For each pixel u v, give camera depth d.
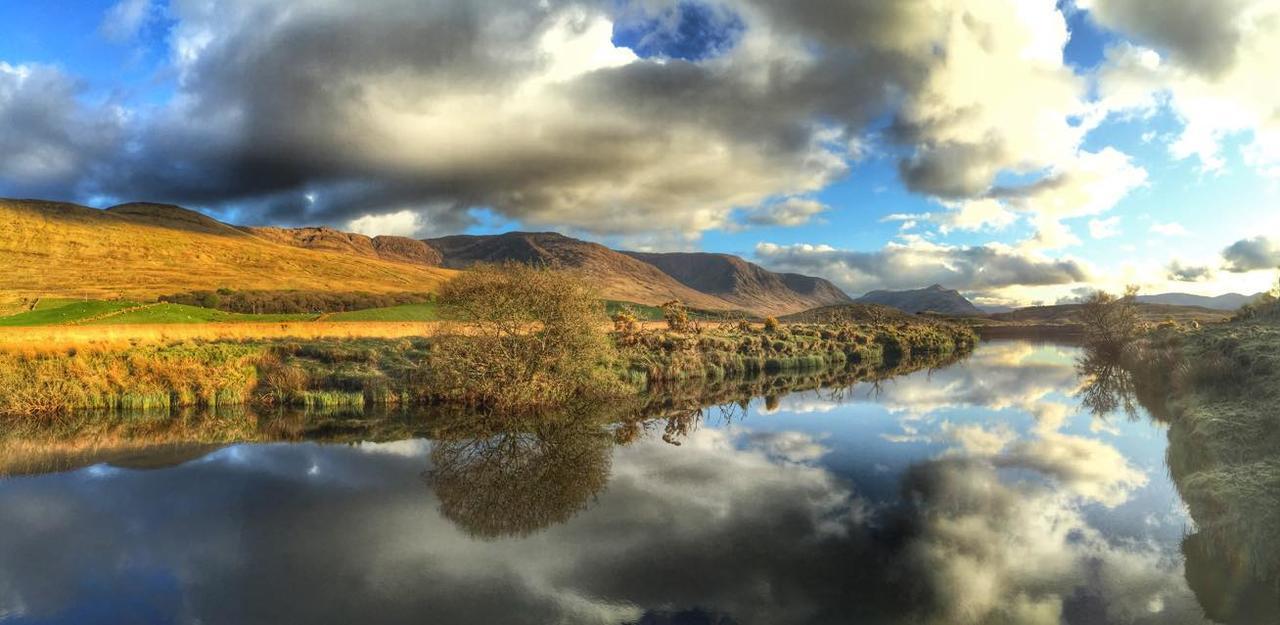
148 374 26.84
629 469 17.06
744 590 9.61
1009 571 10.16
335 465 17.39
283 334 40.47
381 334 42.66
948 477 15.88
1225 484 11.54
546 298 26.80
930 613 8.71
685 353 41.22
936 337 78.44
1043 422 23.67
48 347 28.80
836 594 9.37
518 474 16.50
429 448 19.50
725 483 15.61
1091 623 8.35
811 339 61.00
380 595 9.48
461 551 11.25
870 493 14.64
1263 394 17.22
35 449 19.22
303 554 11.08
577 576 10.15
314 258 165.62
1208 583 9.55
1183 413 19.64
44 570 10.38
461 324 26.98
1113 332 59.91
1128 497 13.96
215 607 9.09
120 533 12.13
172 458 18.17
